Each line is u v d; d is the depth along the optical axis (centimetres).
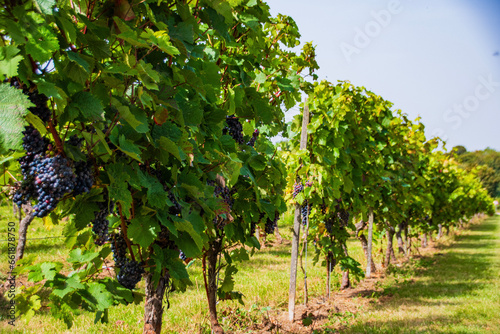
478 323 646
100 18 193
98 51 183
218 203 266
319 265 1177
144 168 226
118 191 193
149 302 279
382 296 848
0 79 144
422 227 1689
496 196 8019
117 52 209
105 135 180
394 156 1042
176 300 717
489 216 6062
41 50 149
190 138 254
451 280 1027
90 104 172
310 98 698
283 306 738
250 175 330
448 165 1786
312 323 637
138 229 216
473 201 2916
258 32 355
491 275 1093
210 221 287
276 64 428
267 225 424
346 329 602
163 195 207
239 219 393
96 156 199
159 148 217
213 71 267
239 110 351
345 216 833
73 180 166
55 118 174
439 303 790
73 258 242
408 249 1617
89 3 186
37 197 164
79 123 194
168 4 246
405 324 633
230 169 278
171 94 221
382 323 638
